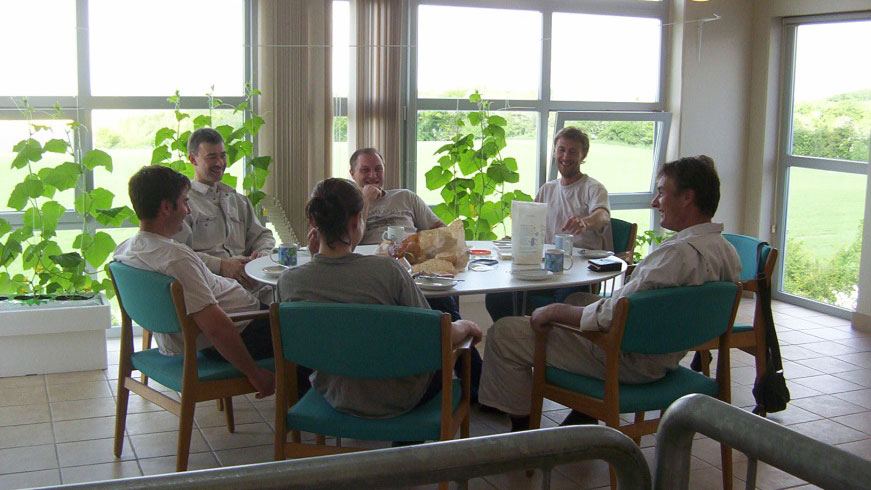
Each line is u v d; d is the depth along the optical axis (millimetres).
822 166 5949
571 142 4598
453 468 994
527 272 3330
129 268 2984
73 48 4801
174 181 3051
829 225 5941
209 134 4070
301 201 5160
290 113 5055
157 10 4934
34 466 3250
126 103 4934
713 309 2783
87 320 4367
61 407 3885
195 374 2912
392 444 3555
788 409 3980
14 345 4289
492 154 5355
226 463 3312
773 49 6156
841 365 4707
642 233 6430
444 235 3475
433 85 5594
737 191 6398
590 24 5953
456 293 3012
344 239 2605
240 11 5078
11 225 4773
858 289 5539
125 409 3330
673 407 1117
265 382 2980
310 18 5039
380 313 2418
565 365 2977
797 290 6262
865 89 5629
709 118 6230
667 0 6141
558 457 1042
